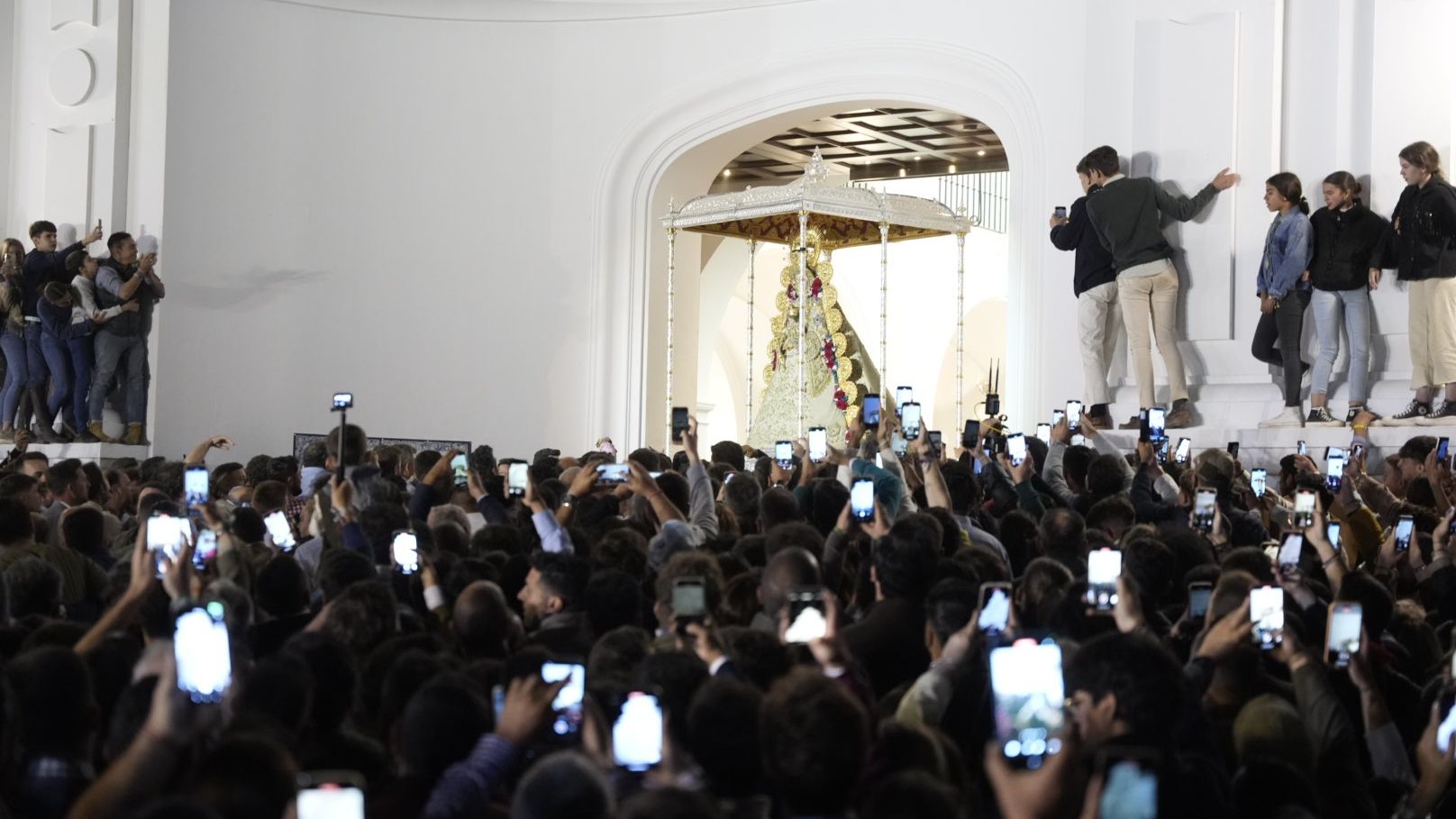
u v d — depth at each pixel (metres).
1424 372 11.34
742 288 23.98
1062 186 14.11
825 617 3.53
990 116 14.80
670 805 2.33
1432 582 6.14
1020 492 7.67
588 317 16.61
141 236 15.94
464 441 16.81
